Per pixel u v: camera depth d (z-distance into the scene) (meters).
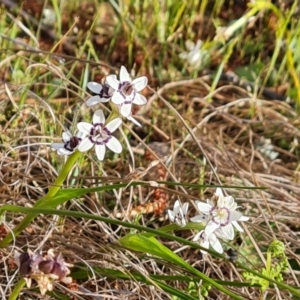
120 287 0.25
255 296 0.26
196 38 0.45
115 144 0.19
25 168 0.29
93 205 0.29
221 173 0.33
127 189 0.31
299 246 0.29
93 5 0.46
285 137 0.39
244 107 0.41
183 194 0.25
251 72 0.43
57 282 0.23
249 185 0.32
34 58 0.39
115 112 0.19
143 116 0.37
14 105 0.30
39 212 0.20
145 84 0.19
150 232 0.19
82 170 0.31
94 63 0.32
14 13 0.42
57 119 0.30
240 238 0.30
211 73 0.43
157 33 0.43
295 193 0.34
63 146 0.20
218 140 0.36
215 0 0.48
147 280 0.22
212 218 0.20
